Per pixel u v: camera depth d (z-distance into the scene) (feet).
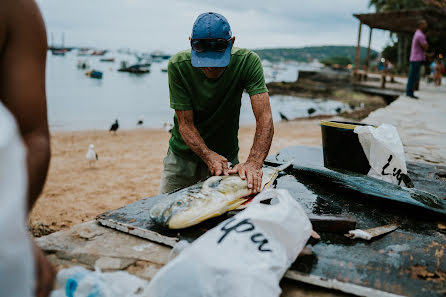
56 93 107.65
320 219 6.95
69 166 31.22
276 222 5.39
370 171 9.78
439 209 7.80
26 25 3.76
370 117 27.45
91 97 103.45
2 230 2.28
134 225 7.09
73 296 4.81
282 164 10.63
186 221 6.68
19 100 3.70
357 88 78.02
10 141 2.35
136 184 26.43
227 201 7.18
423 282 5.56
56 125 58.85
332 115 66.23
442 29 58.44
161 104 95.71
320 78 112.27
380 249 6.50
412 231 7.29
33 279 2.71
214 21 8.31
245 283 4.64
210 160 9.00
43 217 19.16
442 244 6.76
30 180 3.52
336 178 9.26
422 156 16.42
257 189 7.76
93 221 7.60
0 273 2.33
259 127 9.36
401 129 22.89
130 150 39.11
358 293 5.40
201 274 4.76
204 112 9.76
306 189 9.34
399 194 8.31
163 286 4.82
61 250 6.48
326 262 6.00
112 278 5.23
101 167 31.27
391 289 5.37
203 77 9.22
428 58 61.93
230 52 8.71
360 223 7.57
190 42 8.63
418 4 165.37
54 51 579.89
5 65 3.72
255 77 9.34
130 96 111.04
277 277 5.06
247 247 5.07
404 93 57.52
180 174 10.78
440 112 30.40
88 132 51.52
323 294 5.51
